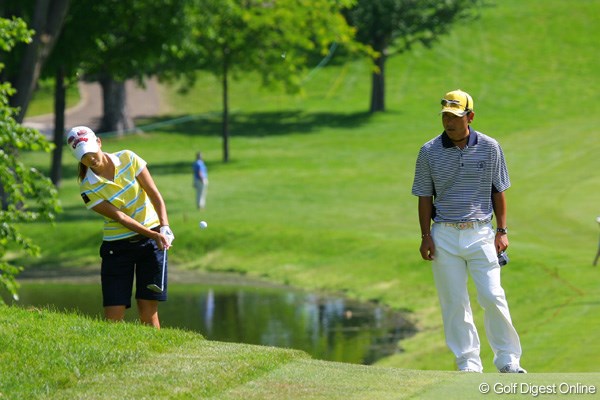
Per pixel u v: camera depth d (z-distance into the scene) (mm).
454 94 22219
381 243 77750
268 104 182875
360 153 134875
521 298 57625
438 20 164000
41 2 79312
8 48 44688
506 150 131375
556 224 82250
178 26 91375
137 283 23203
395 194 103938
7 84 42250
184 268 80250
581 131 143750
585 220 83125
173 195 105812
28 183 42344
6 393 17141
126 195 22578
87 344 20203
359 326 57688
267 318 60188
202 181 96562
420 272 69750
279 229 84188
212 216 92562
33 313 23266
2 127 40906
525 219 84938
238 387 17703
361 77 196500
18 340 20172
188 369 18859
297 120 167125
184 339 21422
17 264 82375
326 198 102312
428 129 155000
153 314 23438
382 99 170000
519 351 22828
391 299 65312
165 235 22531
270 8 117000
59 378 18047
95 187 22281
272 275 75562
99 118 177750
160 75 131875
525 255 66938
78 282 74312
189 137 155125
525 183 104688
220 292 69875
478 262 22594
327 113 172000
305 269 75562
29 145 41750
